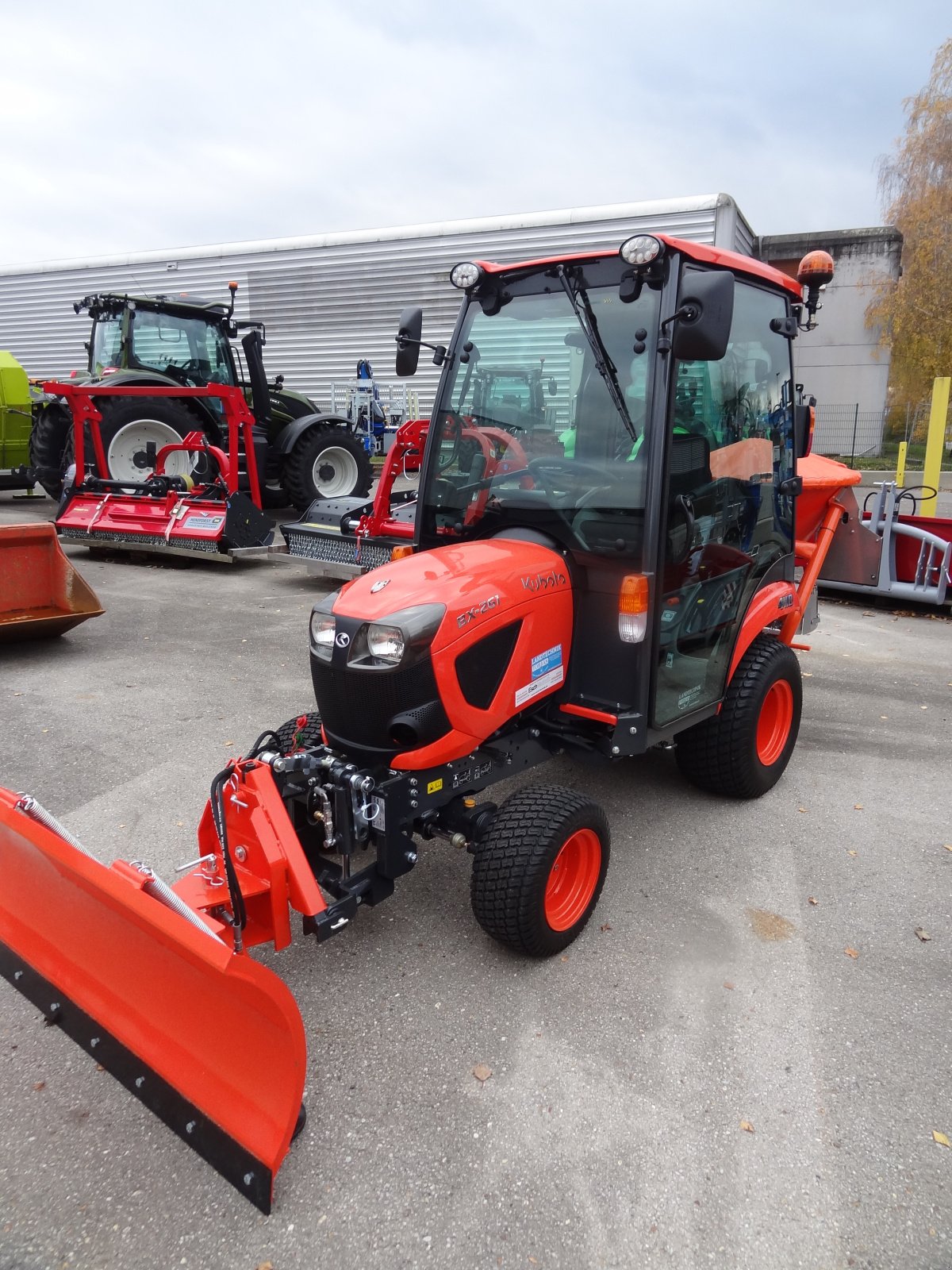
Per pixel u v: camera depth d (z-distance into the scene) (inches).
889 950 114.3
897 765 172.2
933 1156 82.6
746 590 141.9
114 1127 84.4
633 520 112.0
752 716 143.0
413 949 112.3
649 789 160.4
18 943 97.7
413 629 98.7
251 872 94.3
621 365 112.7
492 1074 91.7
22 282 600.4
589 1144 83.3
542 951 107.5
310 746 116.3
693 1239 74.0
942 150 855.7
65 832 89.0
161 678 212.1
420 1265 71.2
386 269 482.6
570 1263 71.6
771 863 135.3
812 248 799.7
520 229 440.8
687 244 110.8
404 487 413.4
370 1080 90.5
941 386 355.6
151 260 551.2
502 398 124.2
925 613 293.6
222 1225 74.4
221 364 398.9
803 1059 94.7
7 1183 77.9
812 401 159.5
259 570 342.0
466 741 104.4
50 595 235.9
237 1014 74.8
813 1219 75.9
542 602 111.8
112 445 360.5
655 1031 98.4
